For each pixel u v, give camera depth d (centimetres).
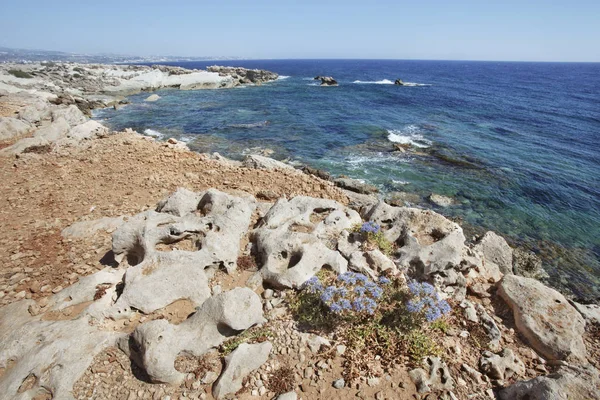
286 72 11875
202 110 3622
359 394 444
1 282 643
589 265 1162
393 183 1750
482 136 2725
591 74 12781
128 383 451
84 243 763
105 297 573
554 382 434
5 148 1403
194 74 6147
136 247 670
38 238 783
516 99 4962
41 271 675
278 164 1469
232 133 2664
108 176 1145
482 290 672
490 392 466
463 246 729
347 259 692
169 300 565
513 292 634
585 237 1326
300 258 651
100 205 944
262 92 5409
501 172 1934
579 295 1016
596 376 464
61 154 1368
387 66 18488
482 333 563
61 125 1728
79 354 471
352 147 2347
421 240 752
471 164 2045
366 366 479
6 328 534
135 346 475
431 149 2317
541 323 573
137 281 565
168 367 443
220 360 485
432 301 533
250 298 535
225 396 438
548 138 2705
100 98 4191
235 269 677
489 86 7006
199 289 584
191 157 1403
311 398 441
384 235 771
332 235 754
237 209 750
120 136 1684
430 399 441
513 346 559
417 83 7556
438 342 533
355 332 529
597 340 587
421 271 682
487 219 1442
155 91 5150
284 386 452
